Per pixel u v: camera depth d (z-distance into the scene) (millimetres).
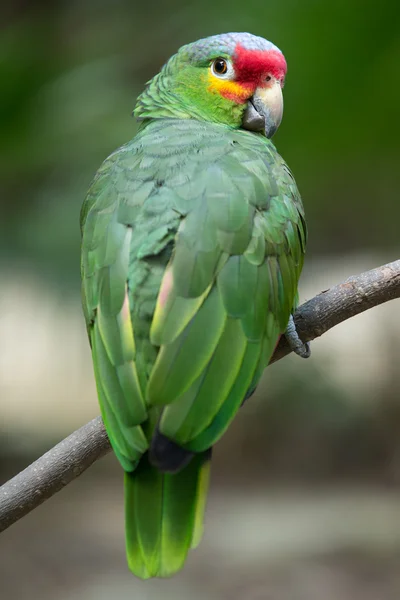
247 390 4852
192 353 4707
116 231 5188
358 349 18156
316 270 16438
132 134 14102
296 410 17328
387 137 11828
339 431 17172
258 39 6656
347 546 12781
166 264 4957
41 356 22594
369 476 16531
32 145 13836
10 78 13734
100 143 13969
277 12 11547
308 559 12281
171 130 5977
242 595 11297
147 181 5363
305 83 11406
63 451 5527
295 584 11531
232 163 5469
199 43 6664
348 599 11047
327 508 14648
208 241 5004
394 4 10711
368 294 5637
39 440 18656
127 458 4594
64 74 14047
